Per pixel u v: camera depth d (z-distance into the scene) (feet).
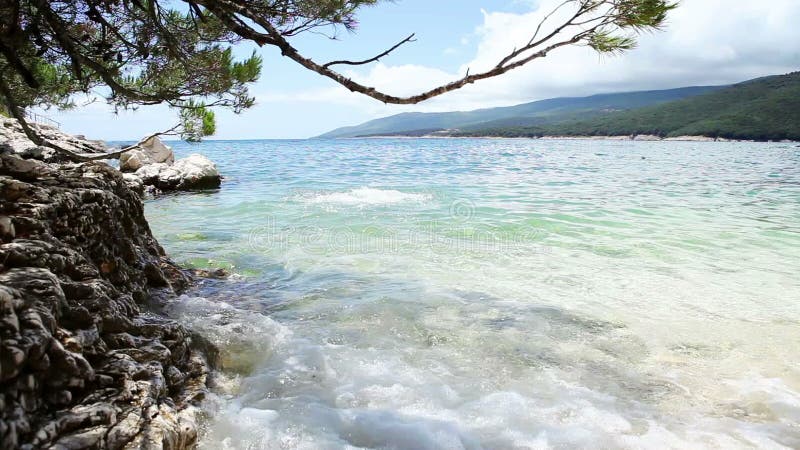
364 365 14.64
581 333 17.15
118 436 8.82
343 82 14.78
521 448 10.88
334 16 16.83
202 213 42.29
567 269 24.94
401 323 17.81
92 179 17.21
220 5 15.38
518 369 14.55
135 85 22.40
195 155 64.59
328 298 20.47
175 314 17.43
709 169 96.68
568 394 13.17
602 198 51.31
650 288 22.02
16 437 7.63
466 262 26.25
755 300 20.56
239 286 22.04
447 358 15.19
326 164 109.40
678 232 34.22
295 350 15.49
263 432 11.25
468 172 86.17
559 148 237.25
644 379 14.03
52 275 10.48
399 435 11.26
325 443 10.92
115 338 11.66
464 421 11.90
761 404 12.76
